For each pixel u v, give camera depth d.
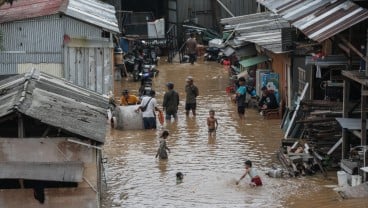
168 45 64.88
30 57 35.72
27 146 18.31
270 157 28.53
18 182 18.66
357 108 27.41
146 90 38.72
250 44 45.44
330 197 22.72
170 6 71.12
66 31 35.75
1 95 21.12
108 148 30.58
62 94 22.22
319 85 32.09
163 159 28.39
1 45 35.41
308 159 25.97
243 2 69.12
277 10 28.70
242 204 22.45
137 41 61.00
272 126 34.94
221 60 61.12
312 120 27.39
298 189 23.86
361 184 22.47
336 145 26.52
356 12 24.17
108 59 38.03
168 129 34.69
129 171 26.72
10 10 37.56
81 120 19.50
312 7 26.83
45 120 18.17
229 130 34.12
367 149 22.80
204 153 29.42
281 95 37.81
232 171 26.44
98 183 19.59
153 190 24.25
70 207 18.83
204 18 71.06
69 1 39.50
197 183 24.95
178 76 54.06
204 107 40.66
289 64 35.38
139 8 72.38
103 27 36.53
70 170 18.08
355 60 25.84
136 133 33.91
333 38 25.45
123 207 22.47
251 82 42.00
